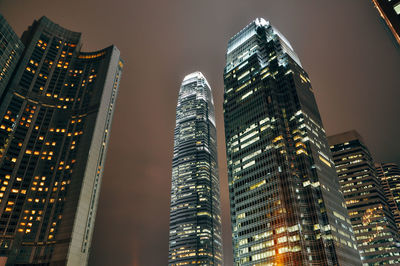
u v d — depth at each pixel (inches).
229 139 6850.4
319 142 6097.4
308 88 7032.5
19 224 6422.2
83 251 6422.2
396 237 7770.7
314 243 4813.0
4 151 7042.3
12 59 6771.7
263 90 6712.6
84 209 6707.7
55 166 7347.4
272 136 5984.3
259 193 5634.8
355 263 4997.5
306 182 5369.1
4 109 7485.2
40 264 6058.1
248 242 5388.8
